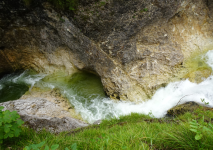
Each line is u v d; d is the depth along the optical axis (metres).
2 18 5.80
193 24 7.51
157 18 6.24
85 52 6.57
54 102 6.36
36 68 7.73
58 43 6.74
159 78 7.00
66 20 5.92
